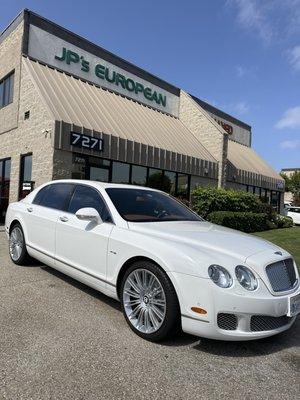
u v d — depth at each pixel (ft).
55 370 10.22
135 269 13.25
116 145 45.29
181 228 14.88
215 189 54.54
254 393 9.83
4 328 12.71
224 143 65.98
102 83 55.72
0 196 50.60
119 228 14.60
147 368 10.70
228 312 11.40
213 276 11.59
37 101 42.06
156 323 12.37
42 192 20.68
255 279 12.03
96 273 15.05
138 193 17.62
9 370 10.07
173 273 12.01
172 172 56.24
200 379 10.34
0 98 52.26
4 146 49.55
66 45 50.78
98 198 16.57
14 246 21.81
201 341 12.74
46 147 39.68
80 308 15.01
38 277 19.07
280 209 93.61
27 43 46.39
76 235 16.24
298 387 10.26
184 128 68.59
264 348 12.67
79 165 41.60
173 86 70.64
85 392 9.30
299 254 32.53
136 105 60.08
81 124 41.57
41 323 13.32
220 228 16.43
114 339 12.41
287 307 12.35
